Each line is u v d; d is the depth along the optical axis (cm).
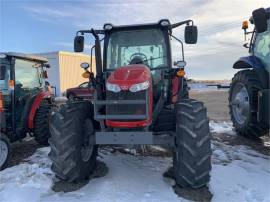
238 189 399
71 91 1722
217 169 468
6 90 606
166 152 564
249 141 651
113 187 404
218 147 602
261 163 504
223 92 2791
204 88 3231
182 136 386
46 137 654
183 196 379
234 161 514
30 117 637
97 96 451
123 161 514
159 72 477
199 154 379
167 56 481
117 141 394
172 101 462
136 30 493
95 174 454
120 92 399
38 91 693
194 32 480
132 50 491
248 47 656
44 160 533
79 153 412
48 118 652
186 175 381
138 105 394
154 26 486
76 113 418
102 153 560
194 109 395
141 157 538
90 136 434
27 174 457
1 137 504
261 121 560
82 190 399
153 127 429
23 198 379
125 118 392
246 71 638
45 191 399
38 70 716
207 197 375
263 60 586
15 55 612
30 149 632
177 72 452
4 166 504
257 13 481
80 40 498
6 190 404
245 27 653
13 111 608
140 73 406
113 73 423
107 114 401
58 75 2191
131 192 390
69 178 407
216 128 804
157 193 387
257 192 390
